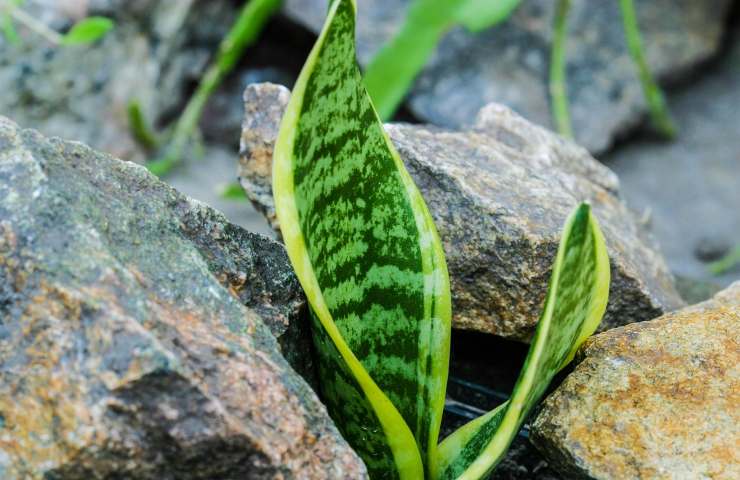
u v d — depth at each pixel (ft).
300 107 1.71
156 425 1.63
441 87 4.69
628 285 2.26
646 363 1.99
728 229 4.52
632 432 1.91
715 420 1.90
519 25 4.86
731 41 5.66
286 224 1.74
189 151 4.90
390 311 1.92
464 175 2.24
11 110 4.13
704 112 5.31
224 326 1.77
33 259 1.69
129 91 4.58
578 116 4.74
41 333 1.66
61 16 4.18
